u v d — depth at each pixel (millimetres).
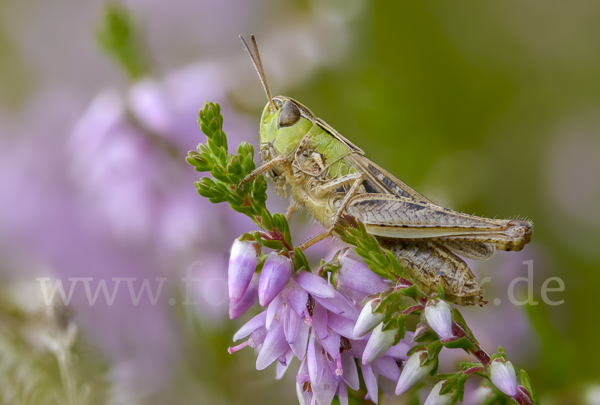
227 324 134
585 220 163
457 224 121
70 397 121
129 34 141
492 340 136
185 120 140
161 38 161
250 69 143
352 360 114
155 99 139
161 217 138
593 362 145
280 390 135
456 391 112
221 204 138
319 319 113
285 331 112
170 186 138
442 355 129
